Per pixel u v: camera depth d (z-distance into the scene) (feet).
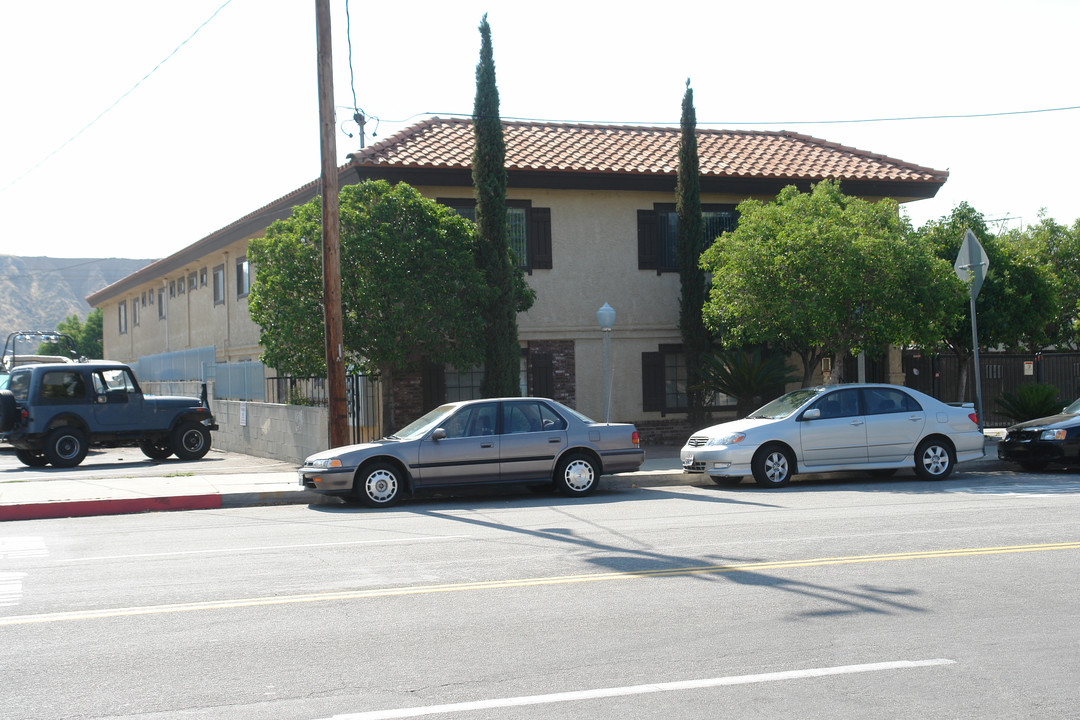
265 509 46.78
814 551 31.30
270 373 74.23
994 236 78.48
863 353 64.44
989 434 72.49
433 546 33.63
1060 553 30.60
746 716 16.67
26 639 22.07
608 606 24.39
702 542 33.35
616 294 74.18
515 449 47.24
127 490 50.08
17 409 65.67
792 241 57.82
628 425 49.47
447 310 59.41
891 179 77.87
